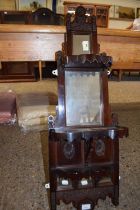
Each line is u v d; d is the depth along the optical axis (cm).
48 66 324
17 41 112
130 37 124
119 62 126
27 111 158
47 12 308
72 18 88
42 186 96
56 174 79
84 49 86
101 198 82
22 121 157
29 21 333
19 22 386
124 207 83
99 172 81
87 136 74
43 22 308
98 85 84
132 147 135
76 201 80
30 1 534
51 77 324
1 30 108
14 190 93
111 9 598
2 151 128
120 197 88
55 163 80
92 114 83
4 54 113
